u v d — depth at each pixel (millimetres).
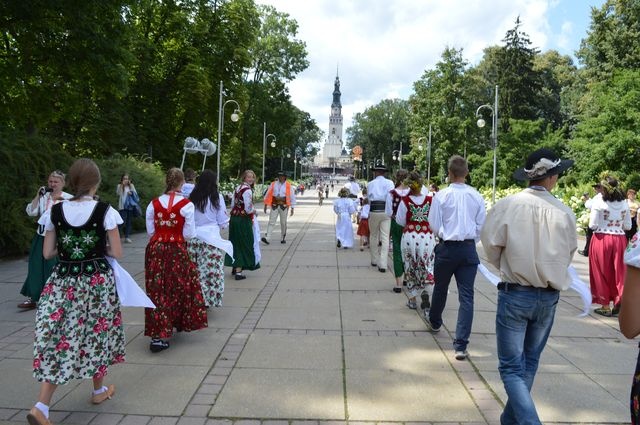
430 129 56125
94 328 3609
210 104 31719
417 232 6379
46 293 3547
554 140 43812
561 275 3098
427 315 6254
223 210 6473
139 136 27938
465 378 4383
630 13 37500
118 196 14422
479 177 45594
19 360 4648
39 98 16719
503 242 3193
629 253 2123
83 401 3848
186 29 29391
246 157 48125
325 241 14164
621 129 24500
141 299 3885
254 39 33562
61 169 12305
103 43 15141
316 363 4695
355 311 6590
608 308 6672
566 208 3191
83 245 3590
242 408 3758
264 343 5258
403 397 3980
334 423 3555
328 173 155750
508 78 56281
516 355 3168
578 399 3977
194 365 4609
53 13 13906
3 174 10125
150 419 3578
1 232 9938
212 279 6348
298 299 7230
